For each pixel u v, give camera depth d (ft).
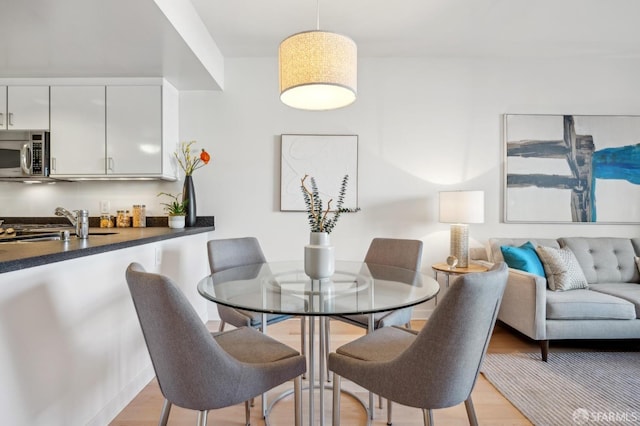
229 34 8.86
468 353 3.42
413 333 5.04
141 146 9.05
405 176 10.34
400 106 10.36
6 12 6.00
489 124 10.41
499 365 7.25
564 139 10.33
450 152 10.39
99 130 9.00
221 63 9.95
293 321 9.84
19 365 3.59
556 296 7.66
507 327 9.55
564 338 7.41
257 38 9.07
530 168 10.32
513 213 10.31
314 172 10.22
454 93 10.39
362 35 8.96
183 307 3.19
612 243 9.59
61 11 5.99
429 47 9.70
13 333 3.52
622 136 10.37
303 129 10.28
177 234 7.42
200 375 3.33
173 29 6.68
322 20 8.21
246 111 10.23
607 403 5.84
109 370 5.22
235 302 4.13
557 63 10.45
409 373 3.47
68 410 4.32
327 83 4.63
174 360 3.32
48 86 8.96
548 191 10.30
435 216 10.34
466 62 10.39
